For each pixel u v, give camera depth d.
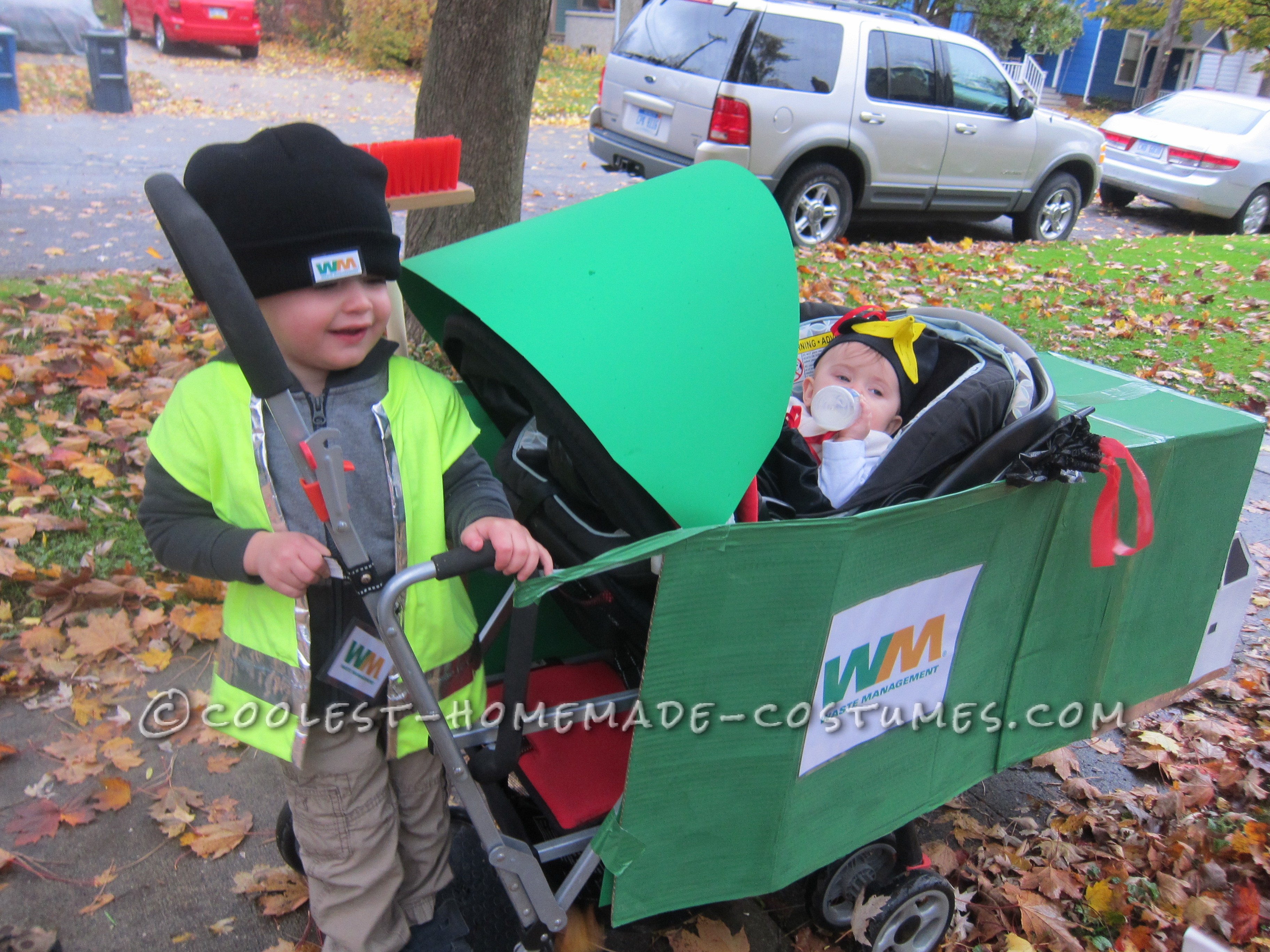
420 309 2.04
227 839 2.49
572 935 2.16
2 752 2.66
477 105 4.58
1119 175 12.70
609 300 1.69
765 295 1.75
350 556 1.48
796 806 1.90
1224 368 6.53
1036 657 2.32
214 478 1.61
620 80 8.70
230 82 16.31
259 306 1.54
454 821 2.41
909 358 2.39
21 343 4.83
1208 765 3.18
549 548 2.06
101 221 7.55
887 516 1.75
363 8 19.27
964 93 9.08
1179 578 2.61
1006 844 2.80
